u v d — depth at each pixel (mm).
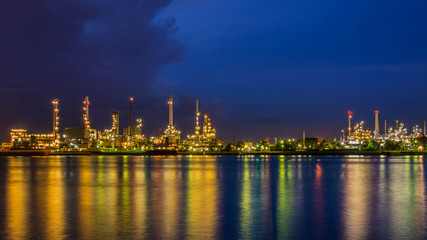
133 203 43625
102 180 76438
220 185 65500
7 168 127500
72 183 69812
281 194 52688
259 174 93875
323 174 92938
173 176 87625
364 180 75375
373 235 28156
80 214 36219
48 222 32469
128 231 29250
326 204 43031
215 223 32188
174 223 32094
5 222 32469
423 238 27250
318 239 27141
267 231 29453
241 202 44594
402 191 55812
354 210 38812
